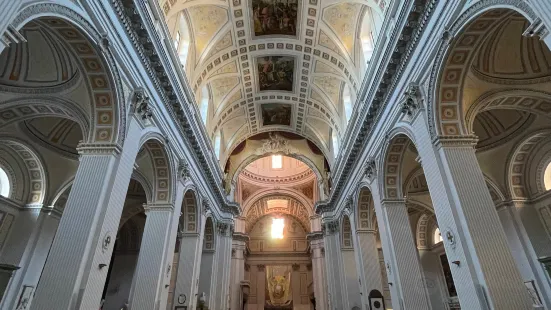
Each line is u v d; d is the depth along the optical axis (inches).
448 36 267.7
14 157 467.2
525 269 453.1
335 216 836.6
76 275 239.0
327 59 618.8
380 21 460.4
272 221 1456.7
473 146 285.1
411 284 386.0
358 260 589.0
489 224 249.8
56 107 315.9
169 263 433.1
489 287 226.7
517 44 308.2
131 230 797.9
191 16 518.6
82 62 274.2
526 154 479.8
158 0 389.1
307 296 1310.3
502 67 316.2
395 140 406.6
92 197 267.3
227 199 866.8
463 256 249.8
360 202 592.4
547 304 423.2
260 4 541.6
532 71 317.7
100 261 262.4
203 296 650.8
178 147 472.4
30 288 444.1
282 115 871.1
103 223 267.3
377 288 547.8
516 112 441.7
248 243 1323.8
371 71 422.9
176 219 458.0
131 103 323.0
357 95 510.0
